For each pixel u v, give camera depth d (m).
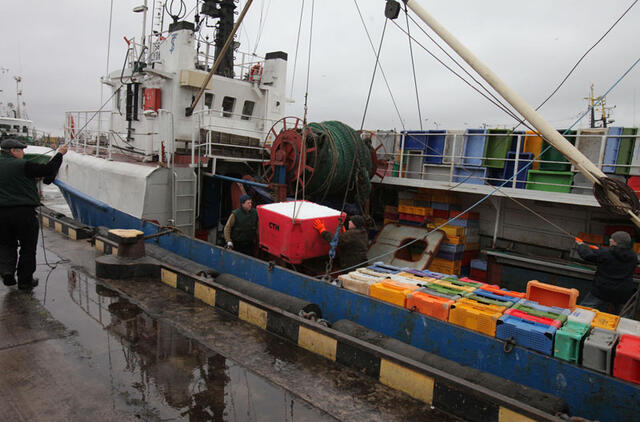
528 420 2.78
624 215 3.98
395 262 8.24
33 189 5.43
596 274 5.39
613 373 3.08
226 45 7.64
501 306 3.93
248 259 6.05
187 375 3.61
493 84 4.27
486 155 7.81
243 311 4.93
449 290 4.39
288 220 5.74
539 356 3.33
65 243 8.23
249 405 3.20
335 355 3.98
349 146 8.51
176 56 9.76
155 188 8.55
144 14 10.27
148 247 7.48
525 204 8.30
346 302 4.68
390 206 9.84
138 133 10.29
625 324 3.56
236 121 11.20
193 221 9.06
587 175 4.01
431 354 3.74
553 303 4.05
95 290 5.68
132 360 3.82
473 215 8.72
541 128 4.12
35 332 4.26
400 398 3.39
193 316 4.97
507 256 7.64
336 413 3.15
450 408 3.18
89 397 3.19
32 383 3.34
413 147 9.19
